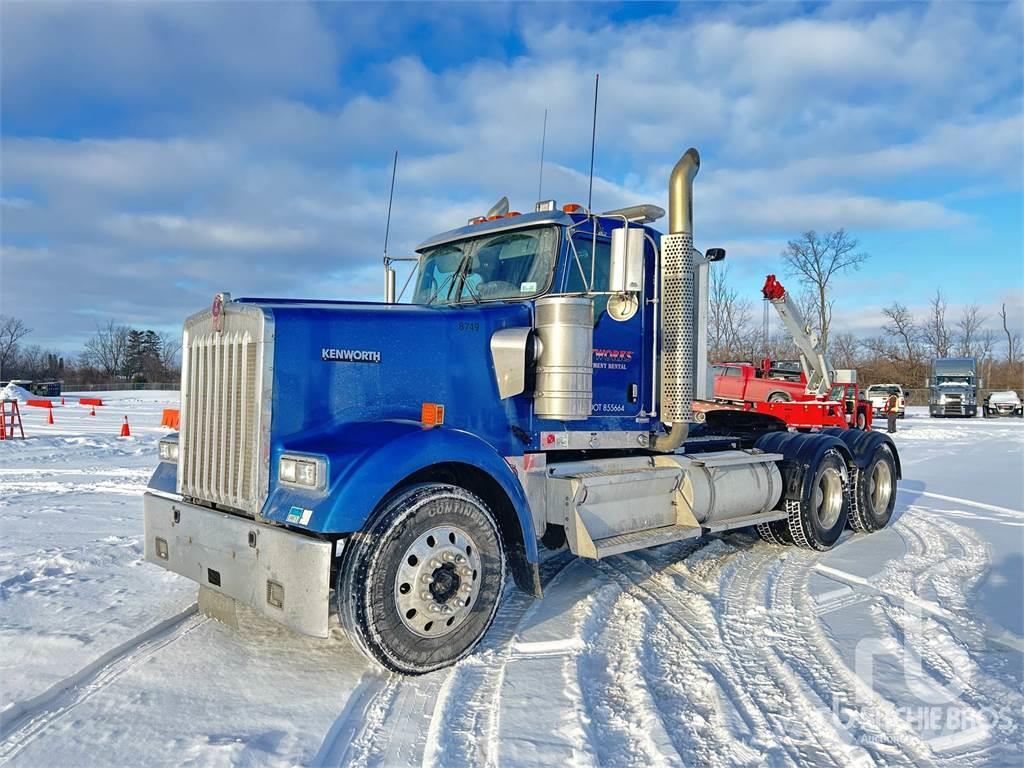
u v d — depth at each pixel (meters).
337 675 3.75
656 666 3.98
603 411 5.24
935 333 64.50
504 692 3.54
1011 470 13.98
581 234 5.17
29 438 16.33
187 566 4.14
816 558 6.62
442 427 4.07
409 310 4.43
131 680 3.65
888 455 8.10
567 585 5.52
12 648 3.95
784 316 9.96
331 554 3.43
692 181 5.44
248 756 2.88
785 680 3.80
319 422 3.94
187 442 4.36
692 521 5.63
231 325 4.03
